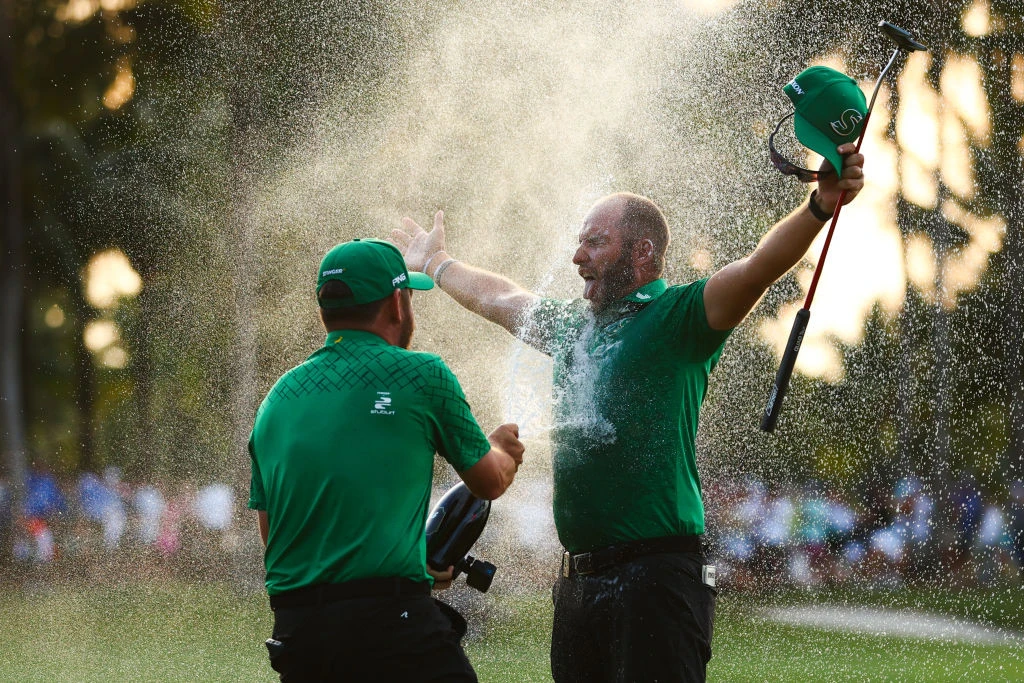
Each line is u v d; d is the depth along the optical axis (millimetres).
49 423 78750
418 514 10875
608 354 12656
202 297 45281
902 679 23609
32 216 74438
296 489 10711
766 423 11180
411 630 10523
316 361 11188
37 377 80875
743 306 11898
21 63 73500
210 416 45125
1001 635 28984
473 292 14414
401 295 11594
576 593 12773
